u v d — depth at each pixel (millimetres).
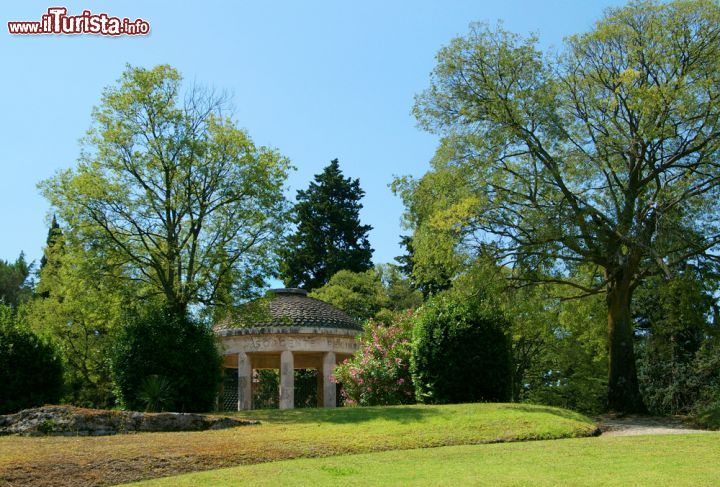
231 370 48562
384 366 25062
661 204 25172
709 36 24781
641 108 23688
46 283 34812
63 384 23516
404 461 14023
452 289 24953
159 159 25547
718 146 24516
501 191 25391
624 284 26109
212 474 12914
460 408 19922
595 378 36094
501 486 11250
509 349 23875
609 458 13797
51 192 24969
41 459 13500
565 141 25875
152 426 17812
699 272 25719
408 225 27406
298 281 59281
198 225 26344
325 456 15102
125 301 25625
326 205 60812
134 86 25812
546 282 26562
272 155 27250
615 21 25719
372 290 52781
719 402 29250
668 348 34156
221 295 26516
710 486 10891
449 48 26125
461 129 26250
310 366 35781
